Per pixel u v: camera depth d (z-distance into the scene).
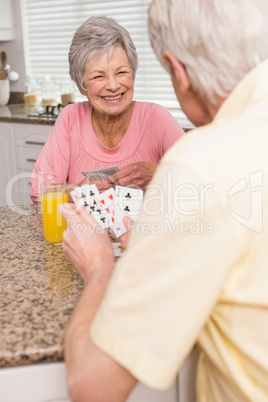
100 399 0.67
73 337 0.72
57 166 1.97
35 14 4.02
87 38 1.69
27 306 0.93
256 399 0.68
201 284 0.61
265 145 0.63
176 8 0.69
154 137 1.93
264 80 0.67
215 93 0.72
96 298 0.79
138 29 3.57
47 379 0.84
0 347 0.80
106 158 1.96
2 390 0.84
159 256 0.62
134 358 0.63
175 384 0.90
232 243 0.60
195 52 0.69
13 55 4.21
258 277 0.62
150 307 0.62
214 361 0.72
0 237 1.35
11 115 3.52
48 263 1.15
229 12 0.66
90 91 1.80
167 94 3.55
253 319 0.65
